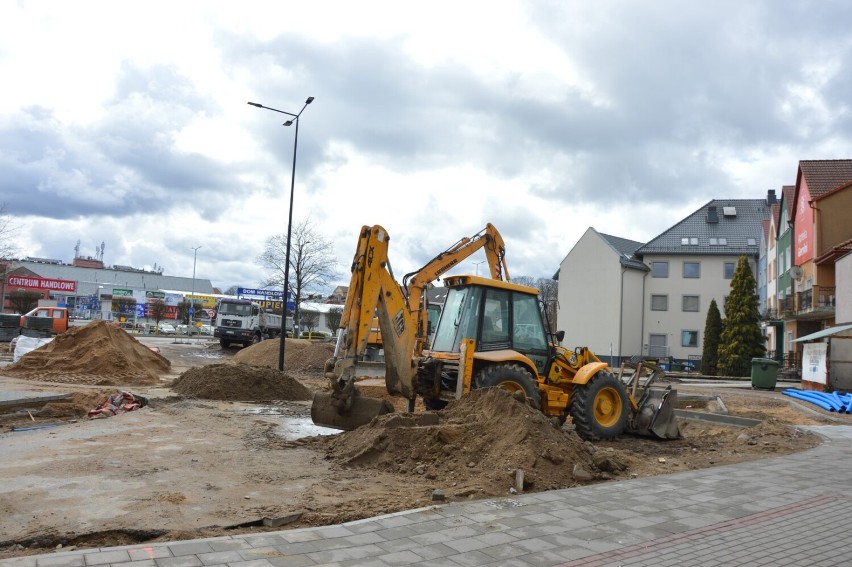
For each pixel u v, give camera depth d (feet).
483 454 25.43
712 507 20.99
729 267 169.48
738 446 35.68
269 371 54.49
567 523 18.80
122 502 19.38
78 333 69.05
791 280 127.65
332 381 30.71
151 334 208.44
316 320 243.40
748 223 176.35
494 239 51.93
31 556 14.61
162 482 22.12
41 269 332.39
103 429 33.65
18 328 119.65
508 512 19.71
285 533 16.90
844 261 87.97
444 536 17.19
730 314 129.39
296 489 21.85
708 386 91.45
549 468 24.58
